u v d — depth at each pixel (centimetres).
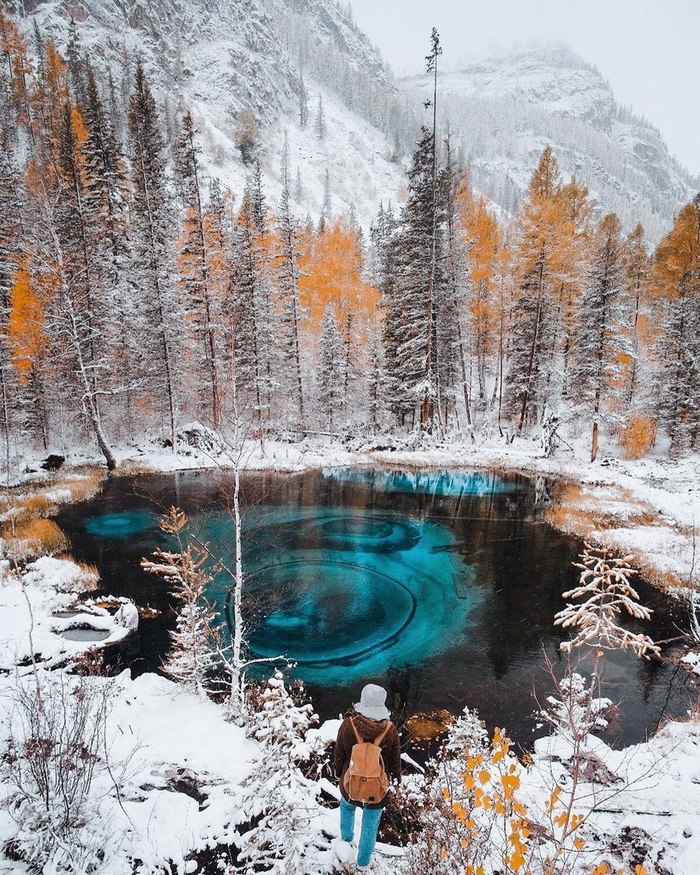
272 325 3222
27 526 1627
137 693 700
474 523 1878
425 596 1279
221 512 1956
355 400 3988
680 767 507
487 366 4384
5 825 360
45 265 2430
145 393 3403
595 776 505
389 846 402
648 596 1250
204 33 13775
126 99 8050
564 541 1678
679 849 379
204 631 731
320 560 1501
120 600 1141
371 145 14425
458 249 3014
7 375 2816
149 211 3181
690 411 2791
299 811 410
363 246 6644
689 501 1995
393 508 2080
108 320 2766
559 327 3228
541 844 367
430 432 3375
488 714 807
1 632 920
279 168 10881
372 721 354
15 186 3012
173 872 367
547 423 3038
